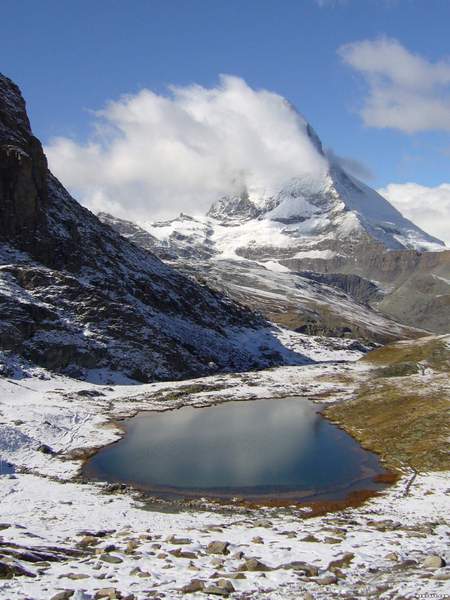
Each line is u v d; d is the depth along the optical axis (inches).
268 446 3144.7
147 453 2984.7
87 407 4269.2
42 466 2687.0
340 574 1175.0
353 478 2508.6
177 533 1610.5
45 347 5575.8
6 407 3619.6
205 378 6072.8
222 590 1034.1
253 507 2117.4
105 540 1482.5
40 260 6761.8
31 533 1497.3
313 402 4766.2
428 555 1348.4
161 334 6609.3
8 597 949.2
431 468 2586.1
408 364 6097.4
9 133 7224.4
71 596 966.4
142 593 1016.2
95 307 6323.8
